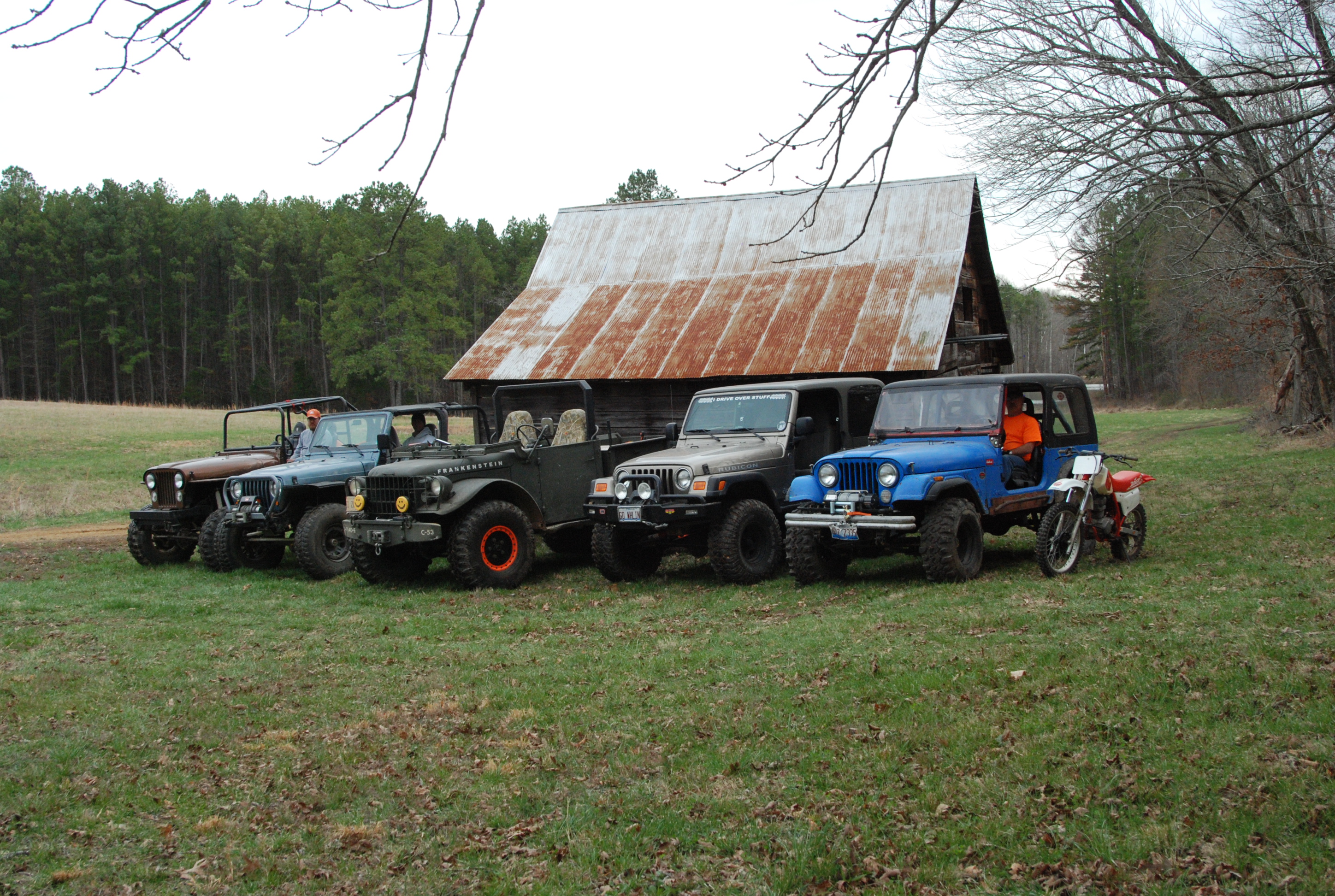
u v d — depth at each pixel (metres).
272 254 74.94
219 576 11.34
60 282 68.62
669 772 4.56
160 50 2.75
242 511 11.25
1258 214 7.88
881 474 8.32
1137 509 8.94
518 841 3.97
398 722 5.47
